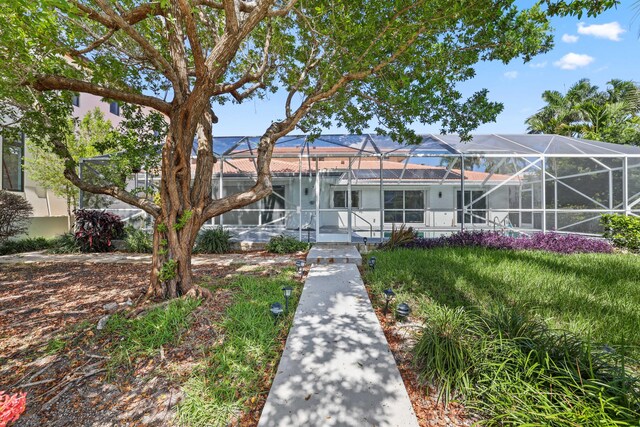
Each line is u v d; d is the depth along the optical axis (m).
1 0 2.37
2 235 9.11
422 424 2.12
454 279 4.91
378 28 4.34
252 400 2.44
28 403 2.52
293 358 2.88
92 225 9.72
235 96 6.47
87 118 12.97
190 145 4.49
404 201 14.54
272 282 5.35
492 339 2.79
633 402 1.89
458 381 2.40
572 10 3.68
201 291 4.54
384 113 6.21
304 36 5.82
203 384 2.59
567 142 10.33
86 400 2.54
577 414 1.83
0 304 4.59
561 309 3.75
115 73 4.92
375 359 2.87
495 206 13.20
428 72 4.79
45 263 7.86
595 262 6.19
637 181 8.88
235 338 3.24
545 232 9.20
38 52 4.03
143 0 5.15
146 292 4.55
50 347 3.27
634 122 16.05
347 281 5.59
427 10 3.86
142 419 2.31
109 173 6.10
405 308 3.70
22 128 5.49
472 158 10.05
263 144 5.09
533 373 2.27
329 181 13.77
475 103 5.38
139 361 3.00
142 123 5.74
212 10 5.82
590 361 2.15
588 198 9.52
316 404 2.24
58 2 2.42
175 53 4.50
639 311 3.62
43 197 12.55
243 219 13.13
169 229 4.47
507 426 2.03
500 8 4.09
